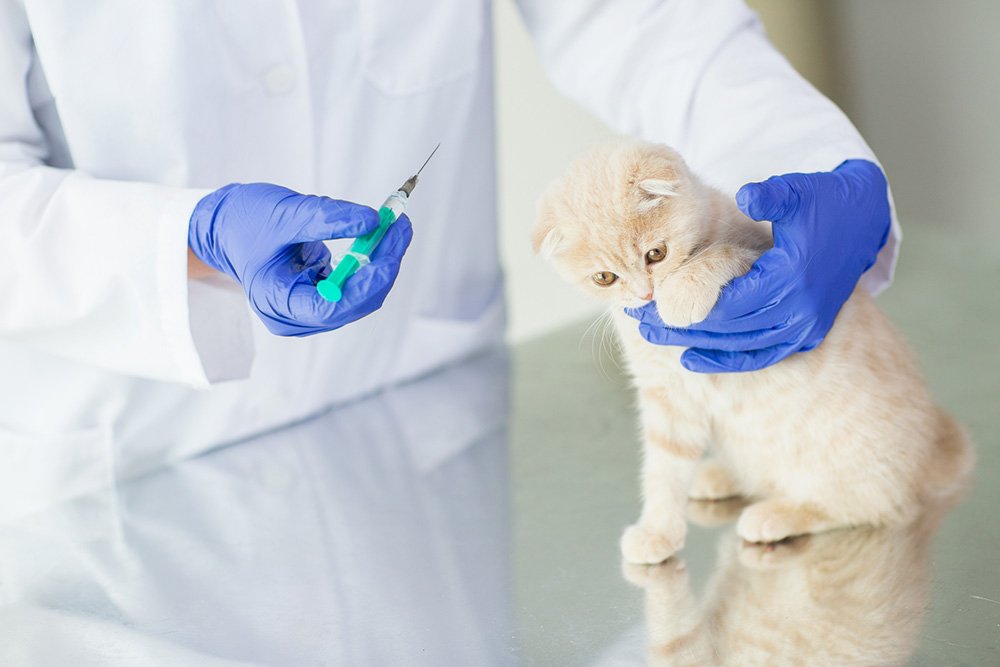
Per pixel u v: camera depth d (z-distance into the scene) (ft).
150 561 4.72
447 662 3.58
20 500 5.80
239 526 5.05
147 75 5.48
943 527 4.46
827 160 5.39
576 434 5.99
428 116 6.64
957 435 5.02
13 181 5.07
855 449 4.75
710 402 4.96
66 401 5.74
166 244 4.69
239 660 3.73
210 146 5.73
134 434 5.94
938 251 9.14
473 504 5.11
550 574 4.29
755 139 5.69
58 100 5.43
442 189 6.86
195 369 5.00
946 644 3.42
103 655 3.84
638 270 4.66
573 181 4.86
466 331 7.36
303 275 4.37
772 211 4.34
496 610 3.98
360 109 6.33
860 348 4.83
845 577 4.10
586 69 6.65
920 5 12.59
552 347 7.70
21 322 5.05
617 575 4.26
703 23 6.23
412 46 6.41
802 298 4.52
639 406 5.55
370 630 3.88
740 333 4.63
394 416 6.50
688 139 6.12
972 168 13.03
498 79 11.63
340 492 5.40
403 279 6.82
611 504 5.01
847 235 4.71
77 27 5.32
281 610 4.12
